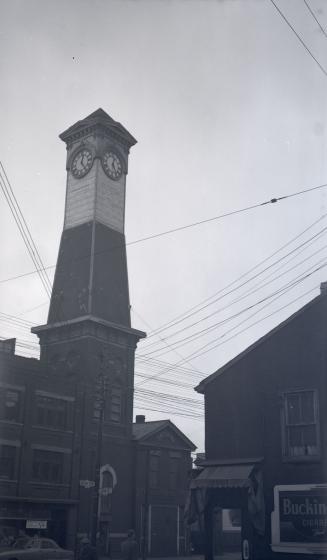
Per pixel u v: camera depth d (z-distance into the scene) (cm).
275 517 2019
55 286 4844
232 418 2211
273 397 2148
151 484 4584
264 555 2008
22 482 3659
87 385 4275
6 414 3684
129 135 5209
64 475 3950
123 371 4662
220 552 4666
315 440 2034
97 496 2894
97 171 4959
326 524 1923
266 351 2206
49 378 4000
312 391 2080
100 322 4497
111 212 5025
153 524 4500
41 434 3853
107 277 4806
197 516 2155
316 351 2108
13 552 2697
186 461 4944
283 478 2050
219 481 2075
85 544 2534
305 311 2159
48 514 3778
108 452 4341
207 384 2297
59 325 4572
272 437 2112
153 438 4675
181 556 4612
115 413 4503
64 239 4972
